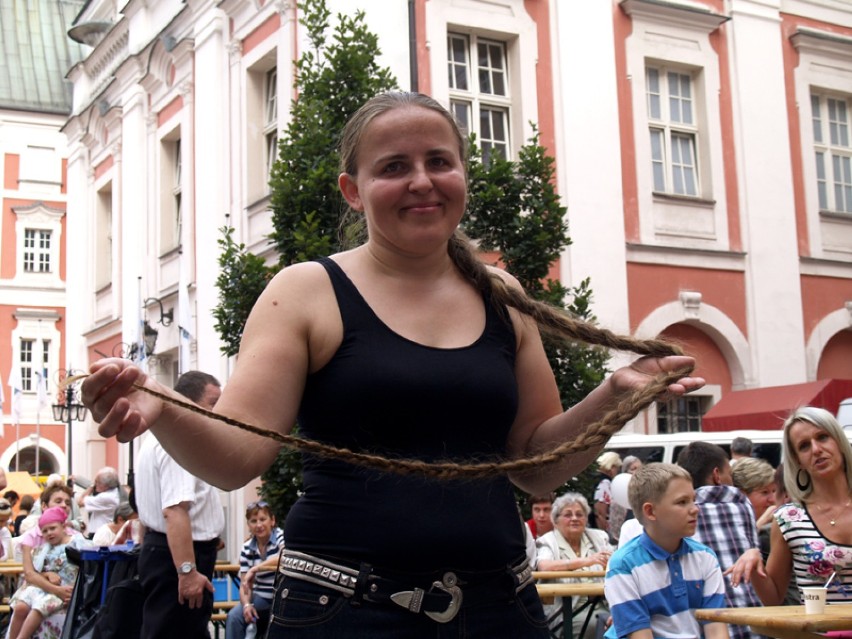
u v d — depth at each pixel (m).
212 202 16.64
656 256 15.22
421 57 13.84
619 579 4.51
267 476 8.29
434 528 1.98
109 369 1.70
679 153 16.08
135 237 20.00
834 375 16.98
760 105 16.50
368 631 1.94
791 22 17.08
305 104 9.01
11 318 35.34
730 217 16.09
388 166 2.10
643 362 2.12
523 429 2.29
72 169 23.97
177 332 17.70
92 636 5.71
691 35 16.09
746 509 5.73
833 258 16.94
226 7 16.59
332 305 2.08
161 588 5.50
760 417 13.40
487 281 2.20
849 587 4.41
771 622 3.17
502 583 2.05
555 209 9.38
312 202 8.63
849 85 17.48
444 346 2.09
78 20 25.44
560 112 14.78
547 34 14.88
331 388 2.03
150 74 19.30
